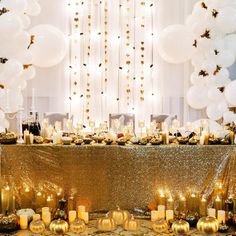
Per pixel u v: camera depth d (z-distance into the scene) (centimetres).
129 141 397
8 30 464
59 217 354
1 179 362
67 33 727
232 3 562
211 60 585
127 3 735
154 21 735
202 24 582
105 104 738
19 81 559
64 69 728
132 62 739
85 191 368
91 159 365
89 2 730
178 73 732
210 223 330
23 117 691
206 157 371
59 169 365
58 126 438
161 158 368
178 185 371
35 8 596
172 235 328
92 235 329
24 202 366
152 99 738
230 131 395
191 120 721
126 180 368
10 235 328
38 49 609
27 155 362
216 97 586
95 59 736
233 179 372
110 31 736
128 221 339
